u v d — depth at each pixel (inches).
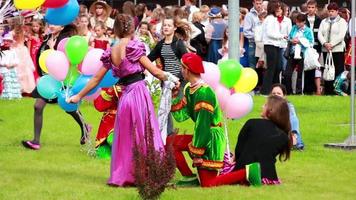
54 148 575.5
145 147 435.5
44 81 515.2
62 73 502.0
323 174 491.5
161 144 446.9
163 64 552.4
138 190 401.7
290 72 905.5
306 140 619.2
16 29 872.3
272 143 452.8
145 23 790.5
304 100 833.5
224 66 489.4
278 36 882.8
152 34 839.7
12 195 423.5
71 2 493.7
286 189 441.7
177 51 548.4
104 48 815.1
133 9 840.3
